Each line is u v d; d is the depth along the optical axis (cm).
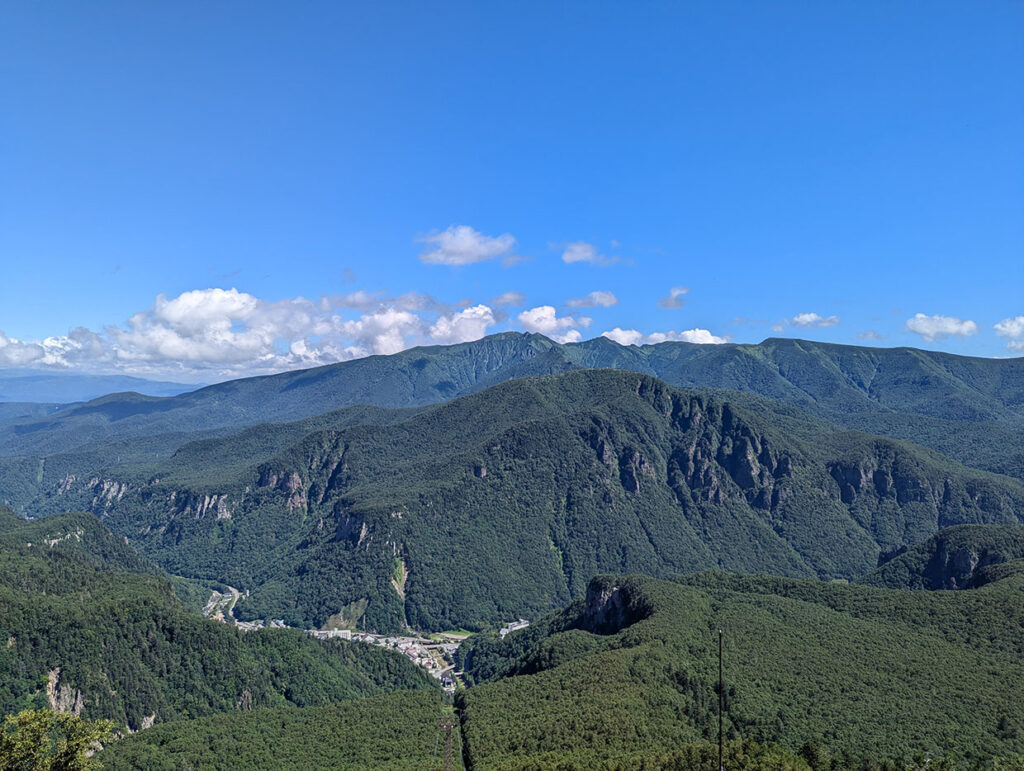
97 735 14350
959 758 18250
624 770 17138
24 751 13650
